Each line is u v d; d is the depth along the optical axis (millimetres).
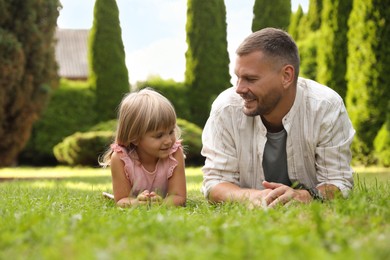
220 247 1805
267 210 2643
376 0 10992
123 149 3865
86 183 8047
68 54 28875
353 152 11719
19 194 4539
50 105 18453
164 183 3938
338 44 12352
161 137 3752
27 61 11703
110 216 2658
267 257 1625
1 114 11453
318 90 3697
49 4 11922
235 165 3791
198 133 16125
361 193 3107
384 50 11070
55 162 18984
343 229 2201
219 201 3633
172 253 1710
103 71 18594
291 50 3441
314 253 1632
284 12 18219
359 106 11438
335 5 12344
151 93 3848
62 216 2605
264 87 3377
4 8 10953
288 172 3756
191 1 18625
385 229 2223
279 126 3678
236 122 3732
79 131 18531
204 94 18531
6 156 12305
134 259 1640
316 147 3664
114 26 18641
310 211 2680
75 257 1688
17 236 2029
